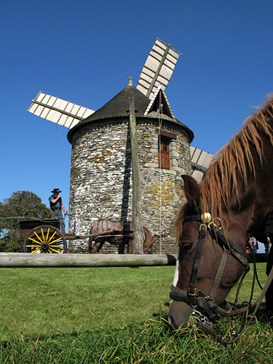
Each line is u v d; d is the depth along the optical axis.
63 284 9.30
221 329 3.86
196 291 3.15
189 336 3.28
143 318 5.65
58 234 14.47
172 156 21.64
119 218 20.16
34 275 11.10
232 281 3.23
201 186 3.46
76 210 21.45
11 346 3.51
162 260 4.73
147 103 23.19
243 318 4.12
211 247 3.21
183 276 3.21
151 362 3.21
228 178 3.46
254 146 3.59
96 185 20.92
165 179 20.97
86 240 20.55
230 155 3.56
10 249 38.62
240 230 3.39
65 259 4.02
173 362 3.24
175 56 28.88
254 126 3.66
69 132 23.39
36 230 14.40
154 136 21.19
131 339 3.55
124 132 21.05
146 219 20.11
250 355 3.36
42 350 3.44
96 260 4.21
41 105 27.34
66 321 5.67
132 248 16.69
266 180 3.51
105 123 21.45
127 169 20.61
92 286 8.98
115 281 9.87
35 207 46.47
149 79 27.55
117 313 6.14
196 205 3.28
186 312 3.14
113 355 3.31
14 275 11.05
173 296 3.20
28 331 5.08
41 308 6.61
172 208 20.83
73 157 22.88
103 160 21.03
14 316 6.02
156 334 3.62
